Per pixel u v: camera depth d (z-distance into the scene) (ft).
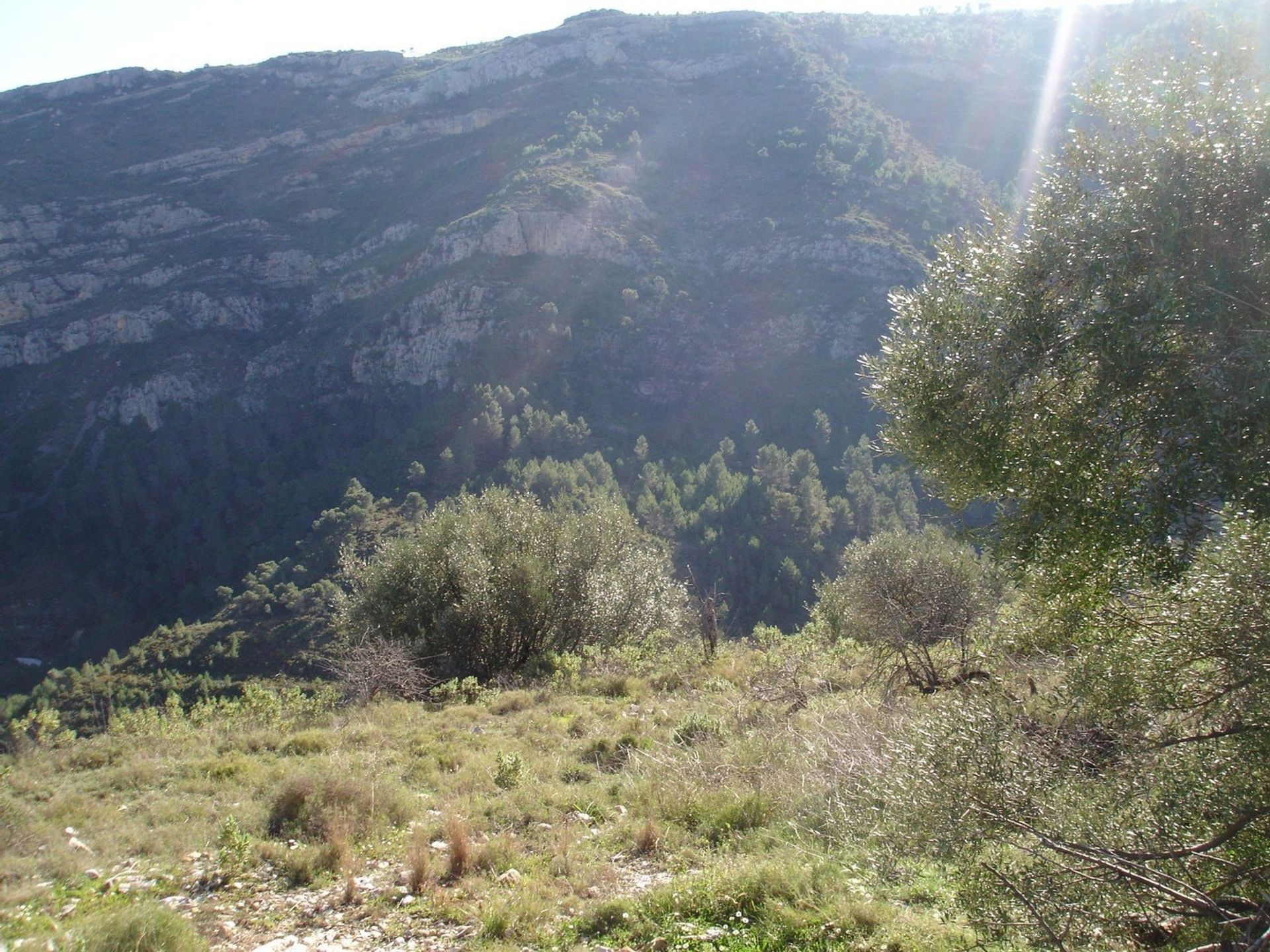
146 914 16.46
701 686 48.19
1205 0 16.03
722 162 380.17
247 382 270.05
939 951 14.69
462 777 28.84
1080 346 15.01
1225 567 13.25
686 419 244.83
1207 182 14.08
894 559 41.70
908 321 17.93
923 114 399.03
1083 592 16.24
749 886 18.06
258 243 346.33
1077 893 12.27
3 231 338.75
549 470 179.63
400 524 171.22
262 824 24.18
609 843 22.61
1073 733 15.07
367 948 16.75
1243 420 12.88
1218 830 12.91
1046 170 16.52
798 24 504.02
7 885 19.45
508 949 16.19
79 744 37.09
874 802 15.65
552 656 57.41
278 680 121.39
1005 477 16.03
